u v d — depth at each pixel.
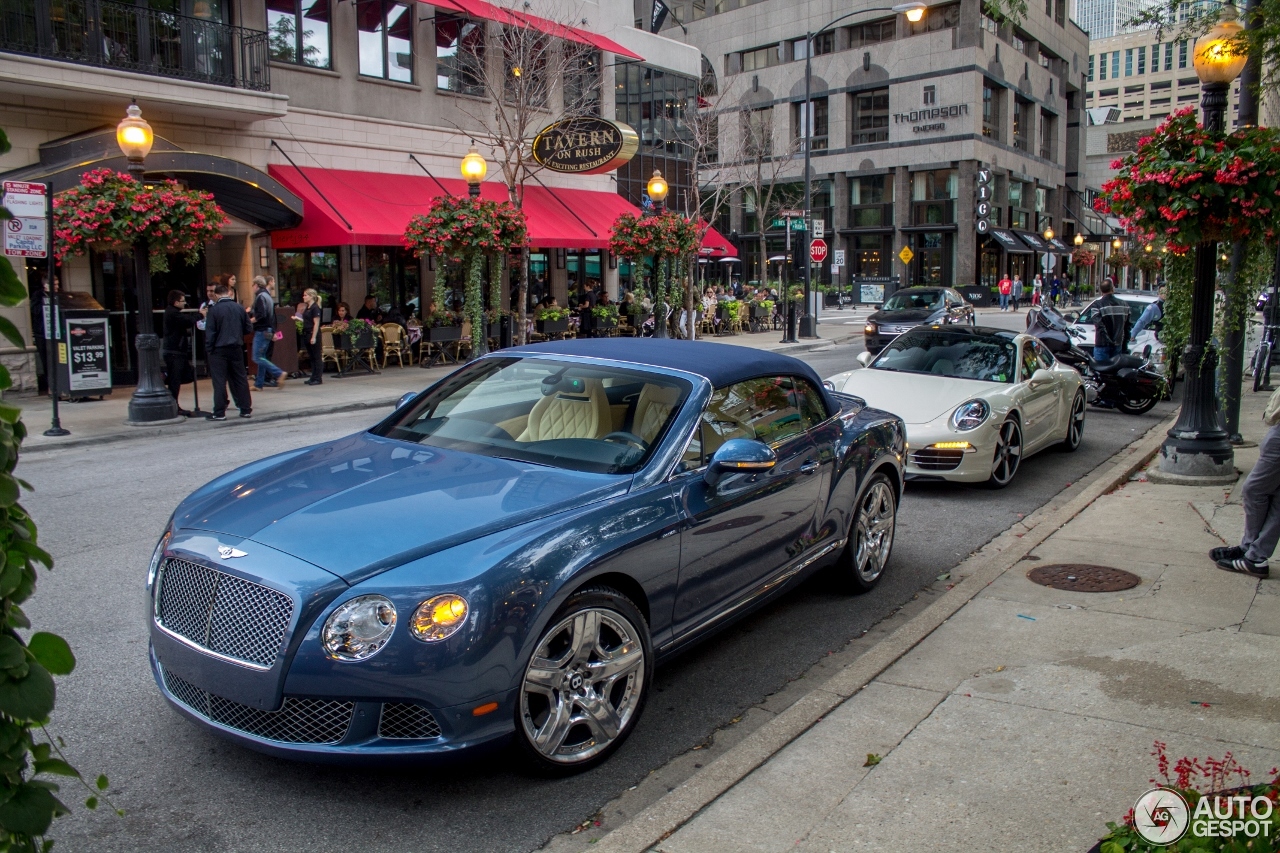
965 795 3.30
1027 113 59.91
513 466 4.12
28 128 15.21
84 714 4.09
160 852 3.11
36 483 8.97
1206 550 6.33
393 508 3.63
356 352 18.70
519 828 3.28
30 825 1.70
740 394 4.78
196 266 18.05
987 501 8.46
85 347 14.50
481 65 22.33
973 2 49.97
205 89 16.14
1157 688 4.15
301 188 18.42
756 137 45.16
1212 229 7.44
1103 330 13.86
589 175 26.73
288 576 3.21
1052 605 5.29
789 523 4.91
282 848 3.14
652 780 3.63
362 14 20.44
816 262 28.73
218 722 3.38
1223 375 8.39
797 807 3.24
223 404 12.95
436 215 17.25
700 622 4.29
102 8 15.62
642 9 53.00
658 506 3.96
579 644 3.57
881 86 53.53
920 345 9.98
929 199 53.16
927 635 4.86
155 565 3.72
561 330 22.67
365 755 3.17
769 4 57.53
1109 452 10.87
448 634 3.16
